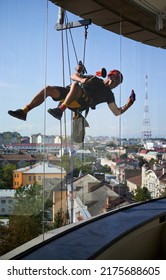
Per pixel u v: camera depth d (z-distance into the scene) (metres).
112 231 2.87
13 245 2.13
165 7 4.20
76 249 2.38
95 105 3.11
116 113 3.45
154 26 4.24
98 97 3.15
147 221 3.28
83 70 2.95
